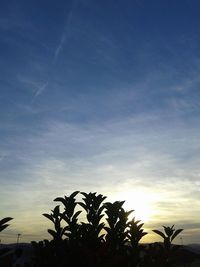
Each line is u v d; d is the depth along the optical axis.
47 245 5.71
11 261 4.99
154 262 5.65
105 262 5.02
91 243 5.68
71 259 5.51
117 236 5.91
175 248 5.79
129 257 5.58
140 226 6.19
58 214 6.02
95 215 6.09
